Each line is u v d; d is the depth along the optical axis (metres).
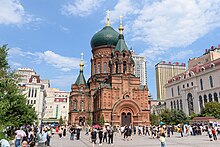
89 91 91.81
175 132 64.88
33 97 111.38
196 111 107.06
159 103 190.50
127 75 77.69
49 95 194.25
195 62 136.12
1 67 32.50
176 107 126.81
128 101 72.38
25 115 38.69
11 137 35.28
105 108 70.75
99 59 93.06
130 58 82.56
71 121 86.25
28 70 136.38
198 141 37.22
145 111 74.19
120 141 38.44
